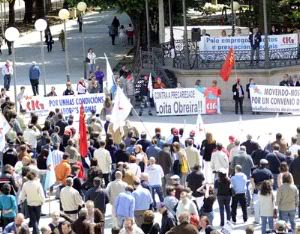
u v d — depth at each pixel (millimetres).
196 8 73125
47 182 30375
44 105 46781
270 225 27859
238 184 29406
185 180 31500
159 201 30797
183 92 49938
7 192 27266
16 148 33500
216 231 22312
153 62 55312
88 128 37188
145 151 34250
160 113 50000
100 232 23344
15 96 45062
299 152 30156
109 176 32375
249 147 32750
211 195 27609
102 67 63625
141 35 66312
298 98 49062
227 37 53750
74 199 27406
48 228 22844
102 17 88812
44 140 34406
